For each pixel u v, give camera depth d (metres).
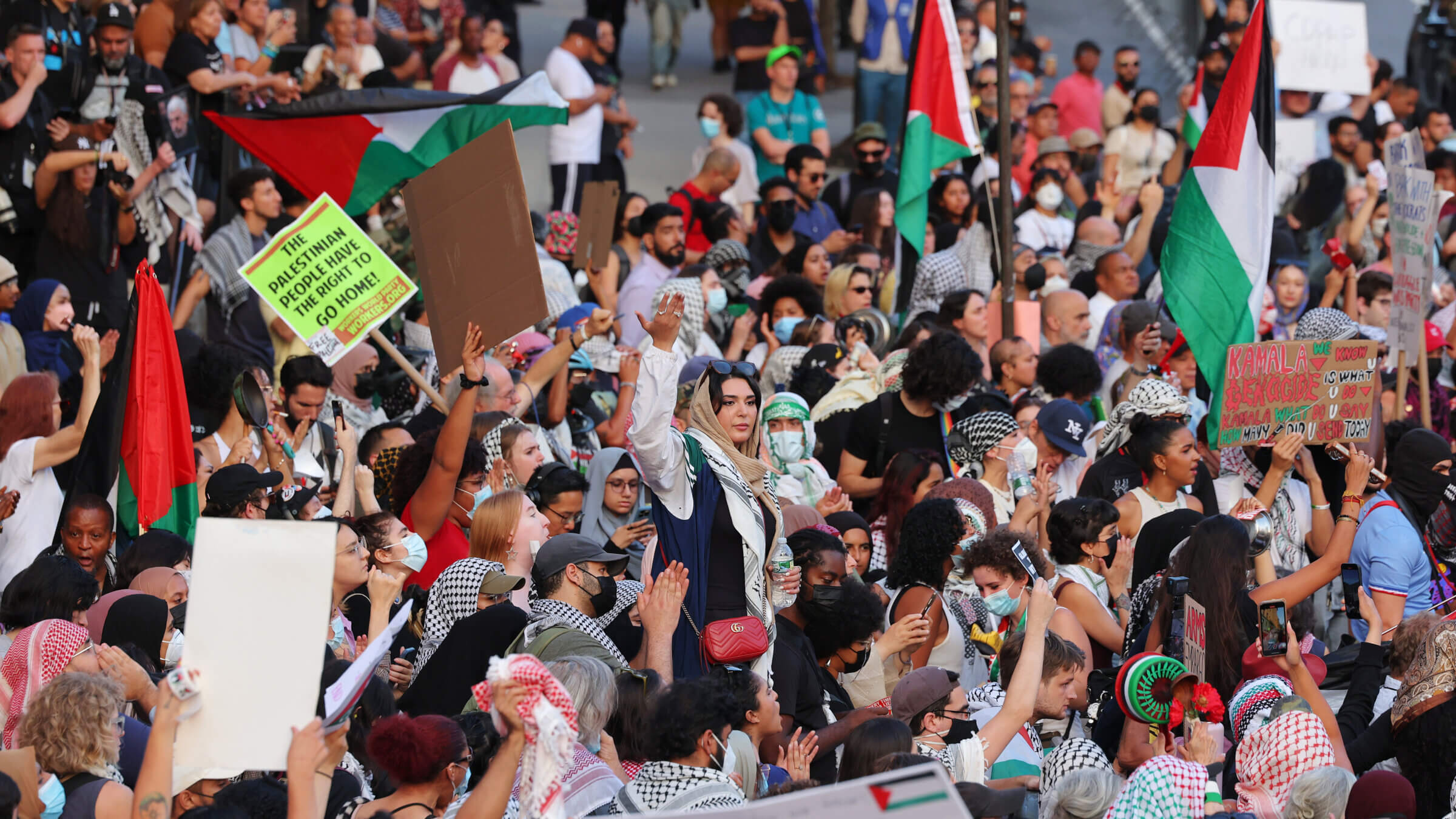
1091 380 23.70
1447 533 19.70
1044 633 14.68
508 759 10.20
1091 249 34.59
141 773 9.27
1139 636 16.33
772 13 47.88
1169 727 13.58
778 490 20.52
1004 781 13.66
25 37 25.61
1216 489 22.17
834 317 28.72
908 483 20.64
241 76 29.33
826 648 16.17
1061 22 50.84
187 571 15.89
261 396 18.70
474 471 18.58
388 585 15.09
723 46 58.62
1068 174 39.38
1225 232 23.92
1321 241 38.94
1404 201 25.23
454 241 17.95
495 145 17.66
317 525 9.58
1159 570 18.45
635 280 29.16
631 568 18.77
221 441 19.80
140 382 17.00
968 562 17.16
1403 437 20.44
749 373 15.85
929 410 22.20
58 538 16.83
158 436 17.06
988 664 17.45
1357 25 43.91
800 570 15.89
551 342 24.42
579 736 13.20
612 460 19.75
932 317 28.22
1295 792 11.99
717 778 12.13
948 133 28.56
